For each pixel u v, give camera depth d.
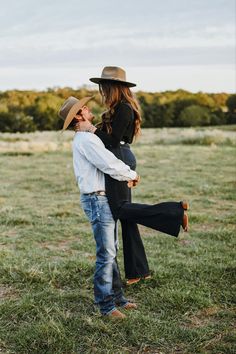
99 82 3.97
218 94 86.38
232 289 4.66
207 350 3.48
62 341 3.55
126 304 4.23
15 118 57.12
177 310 4.18
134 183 3.89
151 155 20.84
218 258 5.66
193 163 17.52
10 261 5.50
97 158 3.71
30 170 16.22
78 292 4.55
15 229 7.47
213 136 28.66
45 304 4.25
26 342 3.55
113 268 4.20
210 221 7.98
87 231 7.23
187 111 77.38
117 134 3.87
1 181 13.55
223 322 3.94
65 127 3.84
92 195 3.83
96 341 3.61
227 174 14.32
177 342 3.60
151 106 77.38
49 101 65.19
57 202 10.00
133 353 3.48
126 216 3.84
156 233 7.18
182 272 5.12
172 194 10.79
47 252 6.05
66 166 17.44
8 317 4.02
